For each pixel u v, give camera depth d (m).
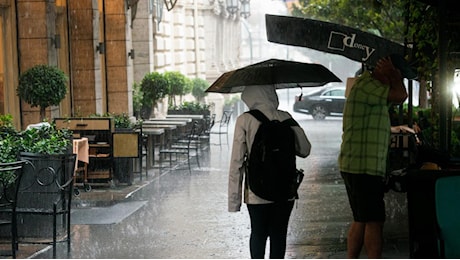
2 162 11.51
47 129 14.17
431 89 13.83
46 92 17.42
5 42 18.92
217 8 46.53
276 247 8.70
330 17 31.12
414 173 7.84
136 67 29.47
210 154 25.23
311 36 16.17
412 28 13.27
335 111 42.34
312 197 15.82
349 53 16.09
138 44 29.42
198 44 42.00
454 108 12.25
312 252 10.71
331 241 11.44
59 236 11.96
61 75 17.66
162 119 24.83
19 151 12.00
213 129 36.41
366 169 8.60
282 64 8.90
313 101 42.50
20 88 17.56
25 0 19.03
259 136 8.57
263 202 8.62
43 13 19.05
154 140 21.84
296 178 8.71
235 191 8.68
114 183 17.77
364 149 8.64
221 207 14.72
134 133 17.53
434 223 7.71
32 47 19.09
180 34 37.75
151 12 29.45
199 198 15.88
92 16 21.80
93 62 21.83
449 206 7.56
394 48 16.02
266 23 16.20
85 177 16.94
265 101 8.75
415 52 13.59
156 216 13.84
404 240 11.20
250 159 8.62
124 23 24.50
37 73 17.47
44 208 11.58
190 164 22.28
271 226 8.70
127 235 12.16
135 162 20.03
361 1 27.19
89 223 13.18
